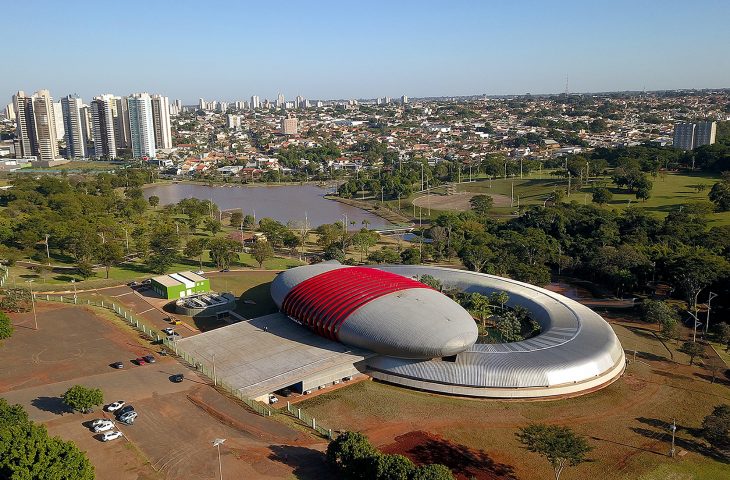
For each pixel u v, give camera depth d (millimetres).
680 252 188625
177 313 151750
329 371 110250
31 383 106438
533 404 103812
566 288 185375
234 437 88812
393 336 110875
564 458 79938
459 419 98312
